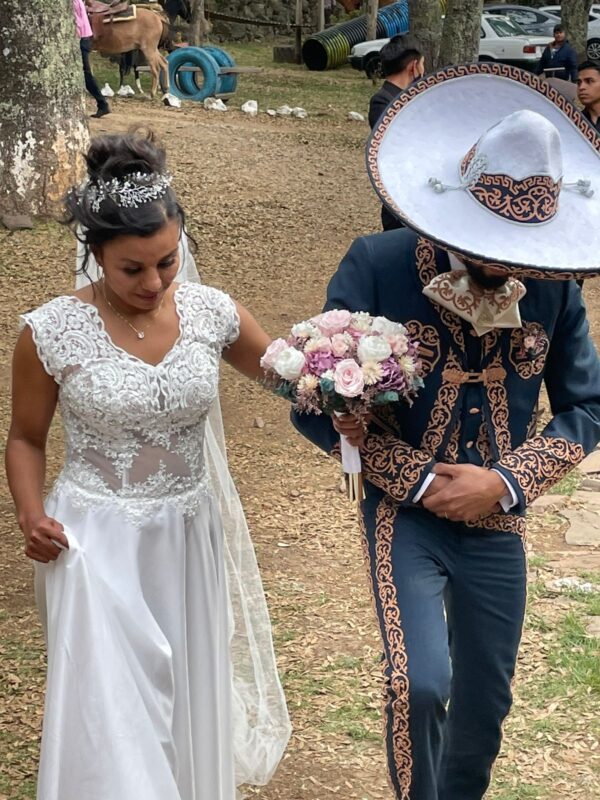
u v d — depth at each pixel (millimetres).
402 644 2744
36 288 9344
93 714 2678
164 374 2838
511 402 2941
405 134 2883
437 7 19156
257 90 22469
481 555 2949
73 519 2895
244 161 14539
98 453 2877
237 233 11500
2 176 10641
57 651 2730
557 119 2965
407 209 2725
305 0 33938
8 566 5172
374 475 2879
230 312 3006
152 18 18516
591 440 2990
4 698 4094
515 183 2684
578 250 2697
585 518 5738
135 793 2641
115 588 2814
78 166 10812
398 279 2900
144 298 2740
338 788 3592
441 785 3170
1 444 6570
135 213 2635
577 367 3025
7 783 3590
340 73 26953
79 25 15469
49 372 2811
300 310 9445
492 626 2979
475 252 2619
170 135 15594
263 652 3416
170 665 2814
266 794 3553
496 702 3047
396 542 2906
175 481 2928
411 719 2678
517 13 28641
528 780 3613
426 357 2893
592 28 28031
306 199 13039
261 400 7664
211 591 3025
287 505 5887
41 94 10531
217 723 3039
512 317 2820
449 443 2920
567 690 4117
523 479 2834
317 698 4094
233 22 32469
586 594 4867
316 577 5059
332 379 2703
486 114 2953
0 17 10328
